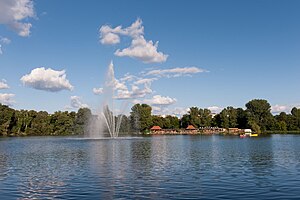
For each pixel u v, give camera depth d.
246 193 27.17
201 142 108.56
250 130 189.25
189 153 64.38
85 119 194.50
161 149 75.56
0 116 184.25
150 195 26.59
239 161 49.66
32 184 31.45
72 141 116.25
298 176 35.22
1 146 89.88
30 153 66.06
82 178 34.44
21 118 191.25
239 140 123.12
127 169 40.97
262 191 27.89
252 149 75.06
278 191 27.86
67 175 36.53
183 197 25.91
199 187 29.58
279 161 49.41
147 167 42.81
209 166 43.69
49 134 196.50
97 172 38.59
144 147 82.81
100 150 72.69
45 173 38.16
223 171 39.03
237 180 32.97
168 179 33.62
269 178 34.06
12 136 181.25
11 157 57.91
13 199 25.70
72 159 53.38
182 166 43.72
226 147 82.50
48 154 63.34
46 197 26.27
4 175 36.97
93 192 27.80
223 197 25.88
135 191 28.06
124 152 67.06
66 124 196.62
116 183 31.59
